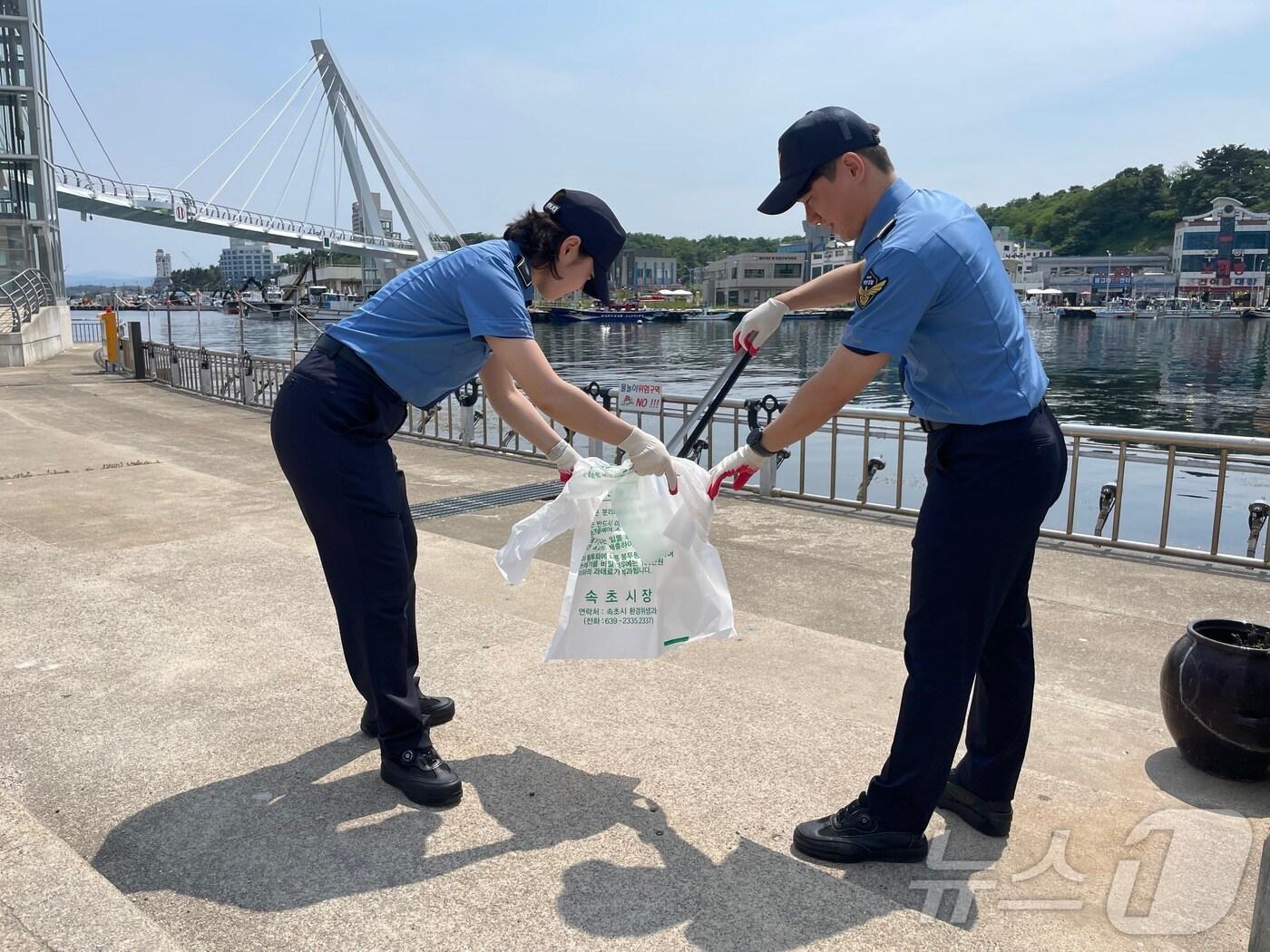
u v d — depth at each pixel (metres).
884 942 1.92
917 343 2.14
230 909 2.03
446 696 3.17
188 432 10.73
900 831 2.25
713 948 1.90
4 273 26.41
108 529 5.50
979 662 2.33
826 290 2.64
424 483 7.48
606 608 2.53
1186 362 40.31
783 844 2.31
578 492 2.54
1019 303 2.20
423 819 2.40
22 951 1.84
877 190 2.20
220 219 50.38
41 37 26.45
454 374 2.56
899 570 4.91
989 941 1.96
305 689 3.20
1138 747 2.92
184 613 3.96
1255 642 2.81
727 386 2.71
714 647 3.74
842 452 12.69
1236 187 149.38
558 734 2.90
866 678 3.43
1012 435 2.08
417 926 1.97
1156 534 8.59
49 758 2.72
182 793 2.53
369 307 2.47
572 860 2.21
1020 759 2.37
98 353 22.05
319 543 2.50
